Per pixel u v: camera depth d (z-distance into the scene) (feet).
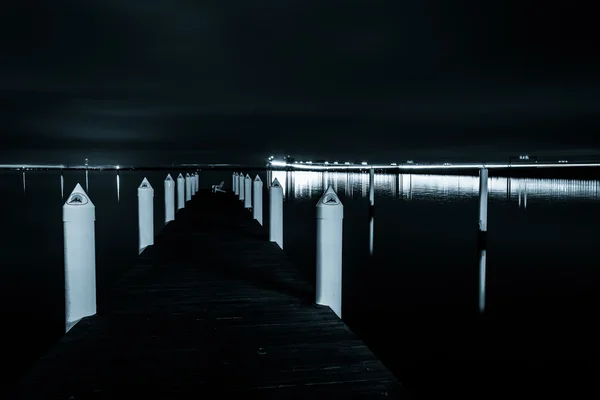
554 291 43.06
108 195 139.13
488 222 90.17
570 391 22.56
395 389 9.47
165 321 13.79
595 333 30.91
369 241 69.41
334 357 11.08
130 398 9.02
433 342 29.19
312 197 138.10
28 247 61.16
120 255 53.16
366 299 39.65
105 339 12.22
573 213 104.99
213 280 19.26
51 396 9.09
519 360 26.53
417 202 132.57
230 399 9.00
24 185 225.56
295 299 16.26
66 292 14.02
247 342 12.05
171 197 41.88
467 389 22.67
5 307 36.04
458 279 47.21
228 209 53.98
